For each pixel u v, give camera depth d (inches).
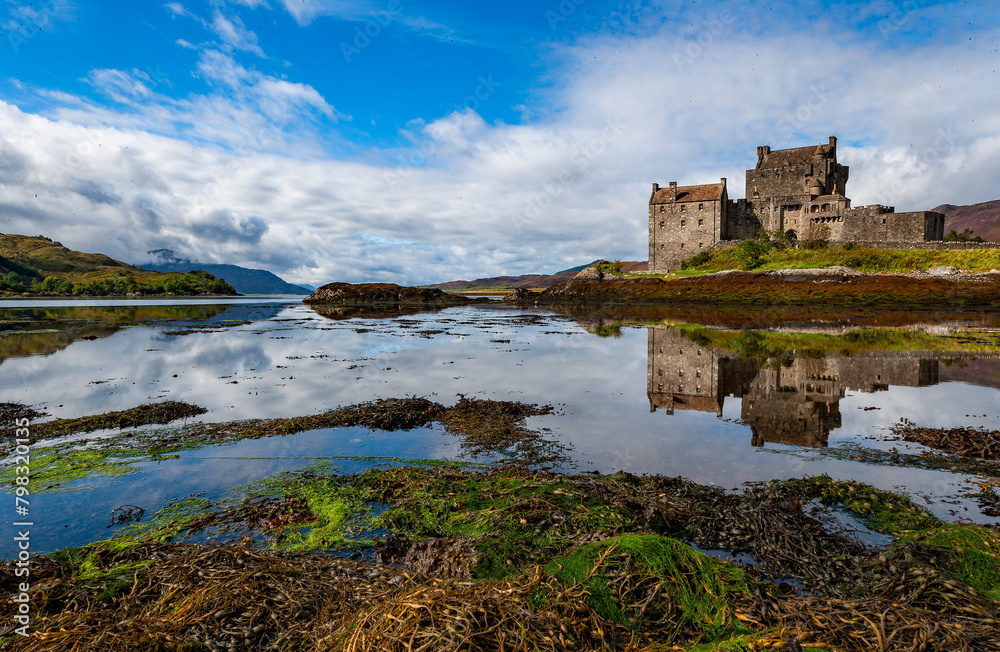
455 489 307.7
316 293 3437.5
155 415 477.4
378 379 671.1
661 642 152.0
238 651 154.9
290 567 202.1
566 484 305.1
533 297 3245.6
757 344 992.9
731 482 325.1
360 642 138.9
